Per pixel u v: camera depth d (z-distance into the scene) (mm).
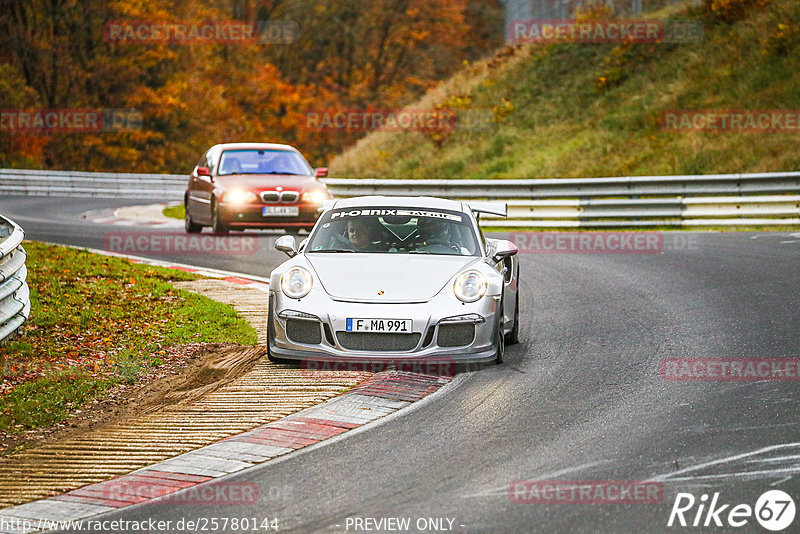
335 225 32375
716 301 39031
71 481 20062
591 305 39688
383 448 21422
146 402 26391
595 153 106812
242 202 61625
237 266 51719
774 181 68812
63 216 84875
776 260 49500
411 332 27656
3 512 18281
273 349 29125
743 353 29797
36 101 180375
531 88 135000
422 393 26297
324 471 19953
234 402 25859
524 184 76688
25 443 22922
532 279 47531
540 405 24672
